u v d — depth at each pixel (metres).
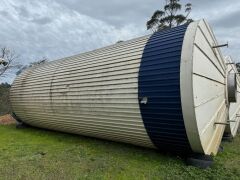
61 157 6.02
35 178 4.64
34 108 9.23
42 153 6.37
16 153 6.41
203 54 5.51
